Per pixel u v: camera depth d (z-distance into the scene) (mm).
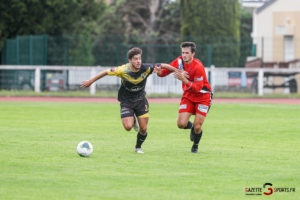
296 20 114375
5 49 106312
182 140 34250
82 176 21312
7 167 23156
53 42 97812
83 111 58250
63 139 33438
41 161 24797
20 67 92188
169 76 94750
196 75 28062
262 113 57188
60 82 97312
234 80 100500
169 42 138875
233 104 73938
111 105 69625
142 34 154625
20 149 28703
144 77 27156
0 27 106312
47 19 107938
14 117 49406
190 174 22094
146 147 30594
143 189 19156
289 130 40438
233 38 105688
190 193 18688
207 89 28672
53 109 60844
